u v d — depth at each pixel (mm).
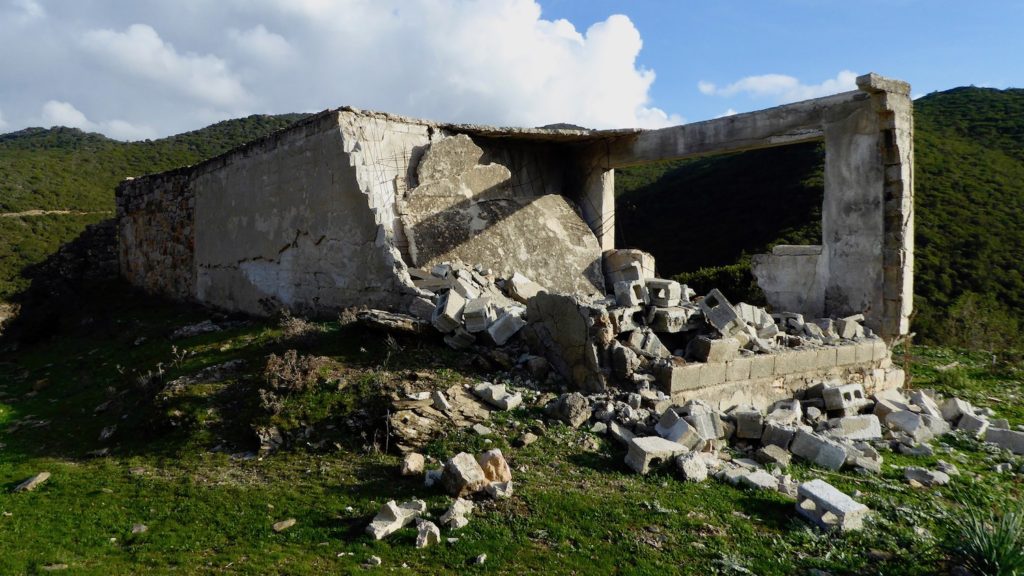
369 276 9914
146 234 18219
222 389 7793
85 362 11898
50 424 8672
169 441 7129
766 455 6504
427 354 7996
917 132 33438
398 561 4484
